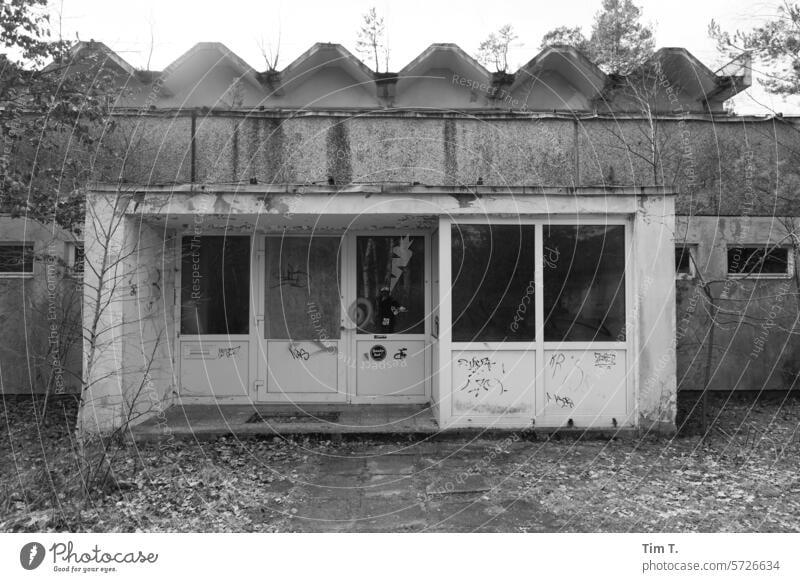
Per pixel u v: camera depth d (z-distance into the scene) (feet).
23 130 19.13
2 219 23.09
